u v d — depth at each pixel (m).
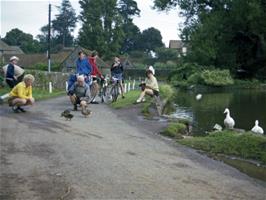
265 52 62.34
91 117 15.42
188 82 57.22
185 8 64.81
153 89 19.53
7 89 24.92
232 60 63.34
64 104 19.44
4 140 10.63
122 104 19.55
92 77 20.27
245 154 10.95
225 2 61.00
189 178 8.65
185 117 22.36
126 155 10.05
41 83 33.53
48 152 9.76
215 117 23.41
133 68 98.00
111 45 108.62
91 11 107.56
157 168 9.16
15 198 6.90
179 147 11.47
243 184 8.59
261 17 58.50
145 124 14.72
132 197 7.31
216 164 10.02
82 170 8.58
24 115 14.81
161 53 126.81
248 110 28.81
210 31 60.03
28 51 135.25
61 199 6.98
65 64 82.00
